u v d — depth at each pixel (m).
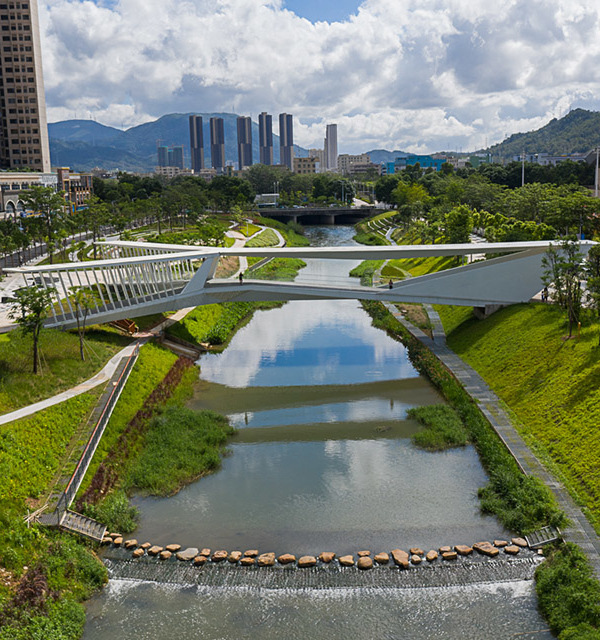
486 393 66.00
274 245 182.75
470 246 80.12
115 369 67.25
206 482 52.19
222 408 68.12
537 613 36.47
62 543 40.97
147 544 43.28
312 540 43.44
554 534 41.84
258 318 111.06
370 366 81.56
